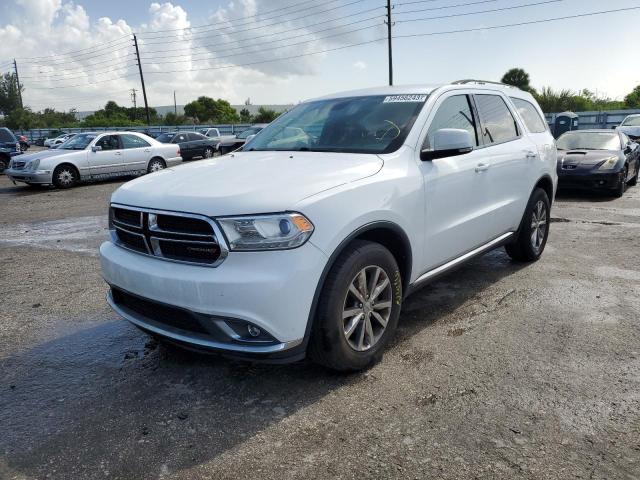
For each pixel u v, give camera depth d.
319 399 2.98
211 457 2.51
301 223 2.69
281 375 3.26
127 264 3.06
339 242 2.88
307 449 2.54
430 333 3.84
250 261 2.66
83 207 10.84
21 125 73.19
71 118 87.12
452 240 3.97
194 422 2.80
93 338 3.99
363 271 3.06
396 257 3.54
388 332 3.40
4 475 2.43
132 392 3.15
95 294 5.04
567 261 5.71
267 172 3.17
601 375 3.16
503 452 2.46
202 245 2.75
